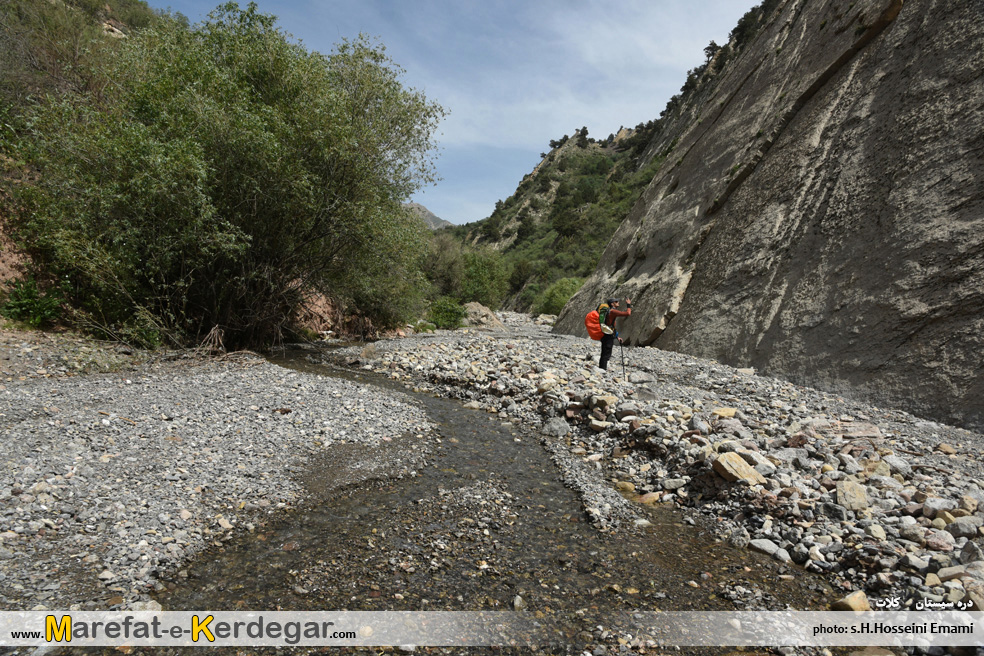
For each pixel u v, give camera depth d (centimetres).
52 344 1009
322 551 448
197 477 545
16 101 1334
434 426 839
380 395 980
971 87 1080
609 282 2408
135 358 1054
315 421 766
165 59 1250
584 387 1019
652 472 677
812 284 1234
